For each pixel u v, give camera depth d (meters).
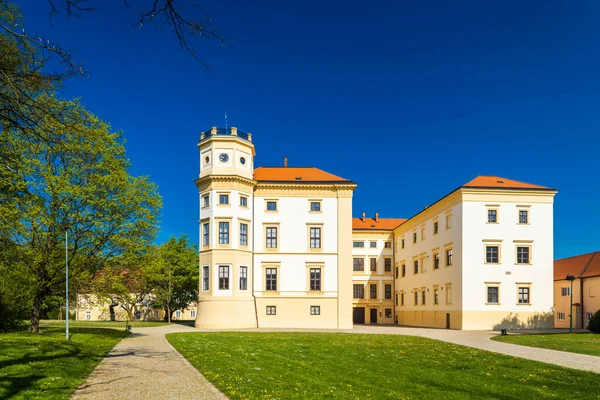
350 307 48.22
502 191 46.81
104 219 29.69
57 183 27.73
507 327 45.31
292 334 35.66
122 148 31.25
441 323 51.09
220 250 45.53
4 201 24.61
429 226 55.75
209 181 46.62
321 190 49.81
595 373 17.14
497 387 14.02
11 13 12.57
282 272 48.47
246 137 49.25
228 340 28.59
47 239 28.81
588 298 51.75
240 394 11.99
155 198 32.69
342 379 14.73
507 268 46.12
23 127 9.95
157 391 12.52
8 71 9.45
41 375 13.73
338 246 49.09
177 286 67.06
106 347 23.83
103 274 31.11
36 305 30.41
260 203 49.19
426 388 13.69
